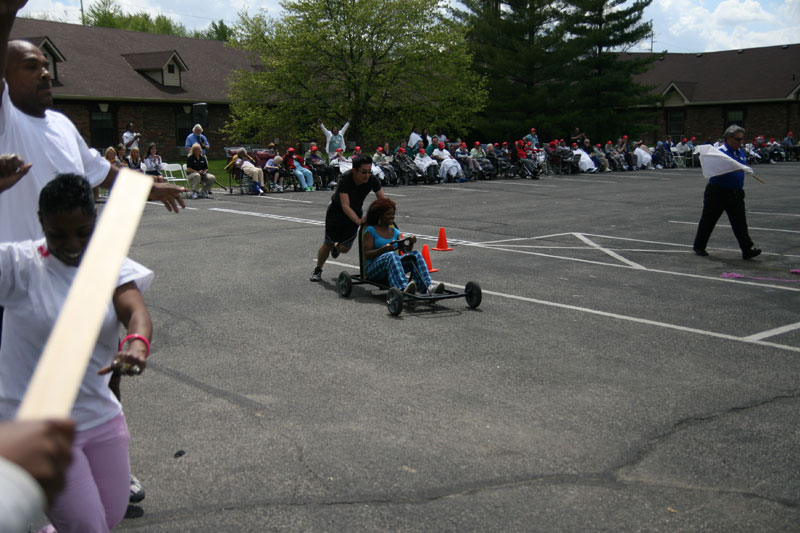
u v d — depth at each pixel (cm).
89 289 98
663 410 504
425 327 709
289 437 454
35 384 88
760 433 468
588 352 633
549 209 1753
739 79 4722
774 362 611
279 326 707
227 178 2569
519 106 3981
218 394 527
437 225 1457
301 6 2995
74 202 242
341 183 859
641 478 405
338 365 593
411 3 3033
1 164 252
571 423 480
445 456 429
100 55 3409
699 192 2228
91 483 254
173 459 422
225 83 3728
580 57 4106
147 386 541
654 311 775
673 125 4891
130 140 2567
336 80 3142
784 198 2050
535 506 372
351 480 398
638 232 1371
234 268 989
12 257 250
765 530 352
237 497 378
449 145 2778
